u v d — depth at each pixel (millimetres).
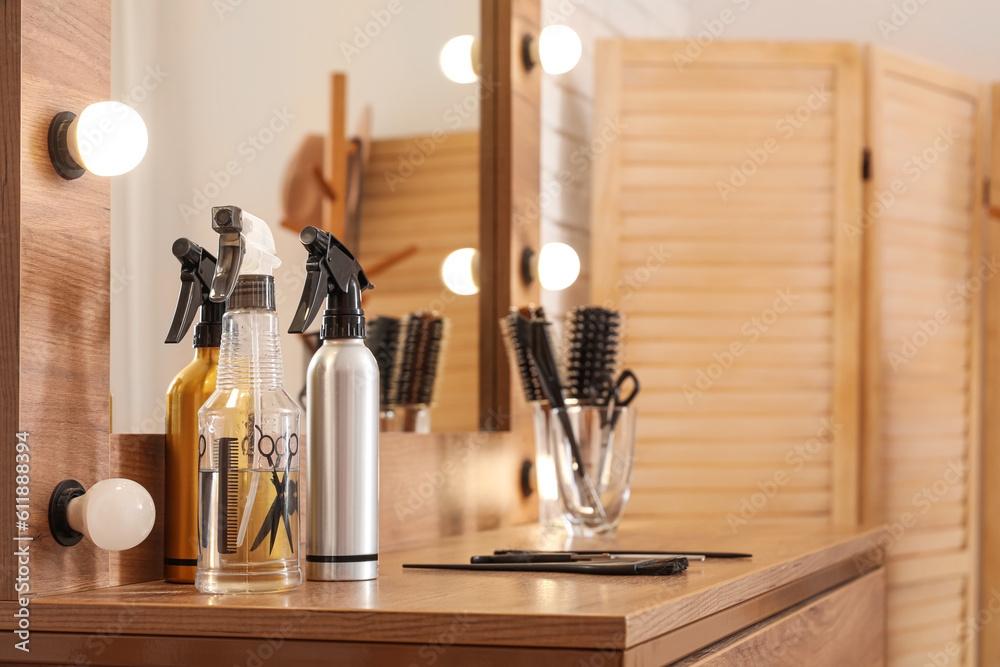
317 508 752
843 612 1067
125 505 672
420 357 1267
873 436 2014
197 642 623
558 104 1794
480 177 1453
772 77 1950
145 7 919
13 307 669
